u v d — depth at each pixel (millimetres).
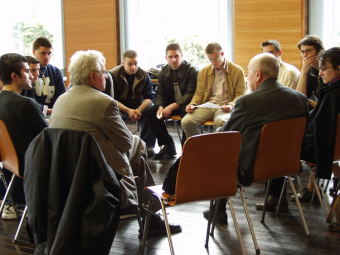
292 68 3527
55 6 6543
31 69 3207
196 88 3953
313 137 2398
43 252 1951
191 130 3799
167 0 6031
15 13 6758
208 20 5844
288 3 5152
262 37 5336
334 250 2080
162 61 6219
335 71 2291
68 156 1664
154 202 2297
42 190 1667
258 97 2064
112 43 6203
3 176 2645
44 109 3018
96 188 1619
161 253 2096
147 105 4188
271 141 2023
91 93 1922
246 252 2080
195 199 1802
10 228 2486
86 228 1592
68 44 6500
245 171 2004
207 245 2160
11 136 2281
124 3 6141
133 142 2381
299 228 2373
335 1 5008
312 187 2803
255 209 2701
